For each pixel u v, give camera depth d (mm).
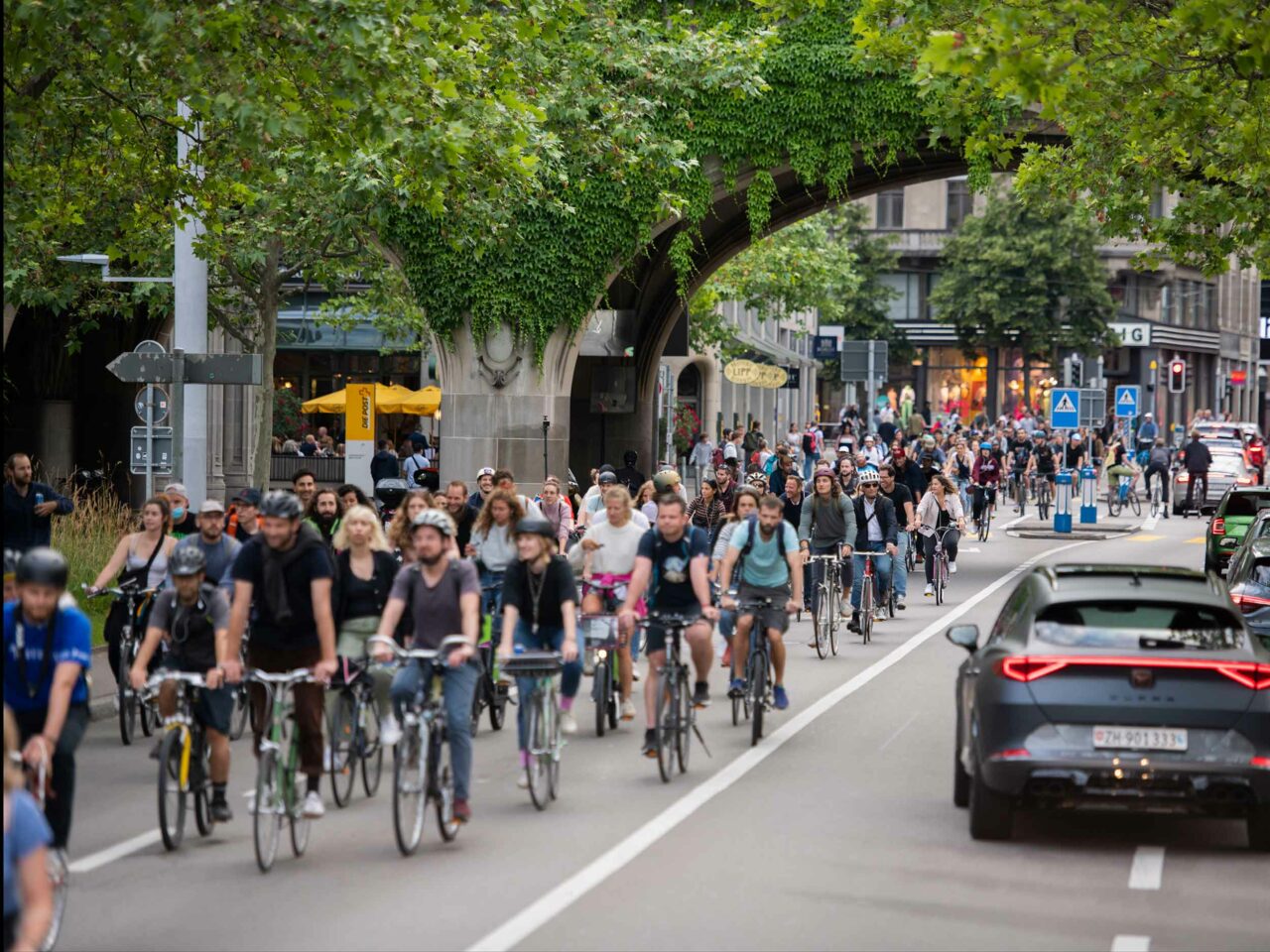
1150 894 31047
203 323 73500
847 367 141000
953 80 69188
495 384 108125
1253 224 75500
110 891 30812
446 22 60594
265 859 32500
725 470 88812
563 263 107375
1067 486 141750
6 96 59156
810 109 104312
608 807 38781
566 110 84938
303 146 87000
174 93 60969
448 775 35125
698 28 105000
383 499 115188
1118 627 34281
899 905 29891
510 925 28125
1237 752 33062
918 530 89625
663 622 42719
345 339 191875
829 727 50625
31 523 59250
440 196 66875
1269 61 47281
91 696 52562
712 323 173375
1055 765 33188
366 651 39438
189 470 72562
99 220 93312
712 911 29281
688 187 106625
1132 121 63625
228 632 34219
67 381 143500
